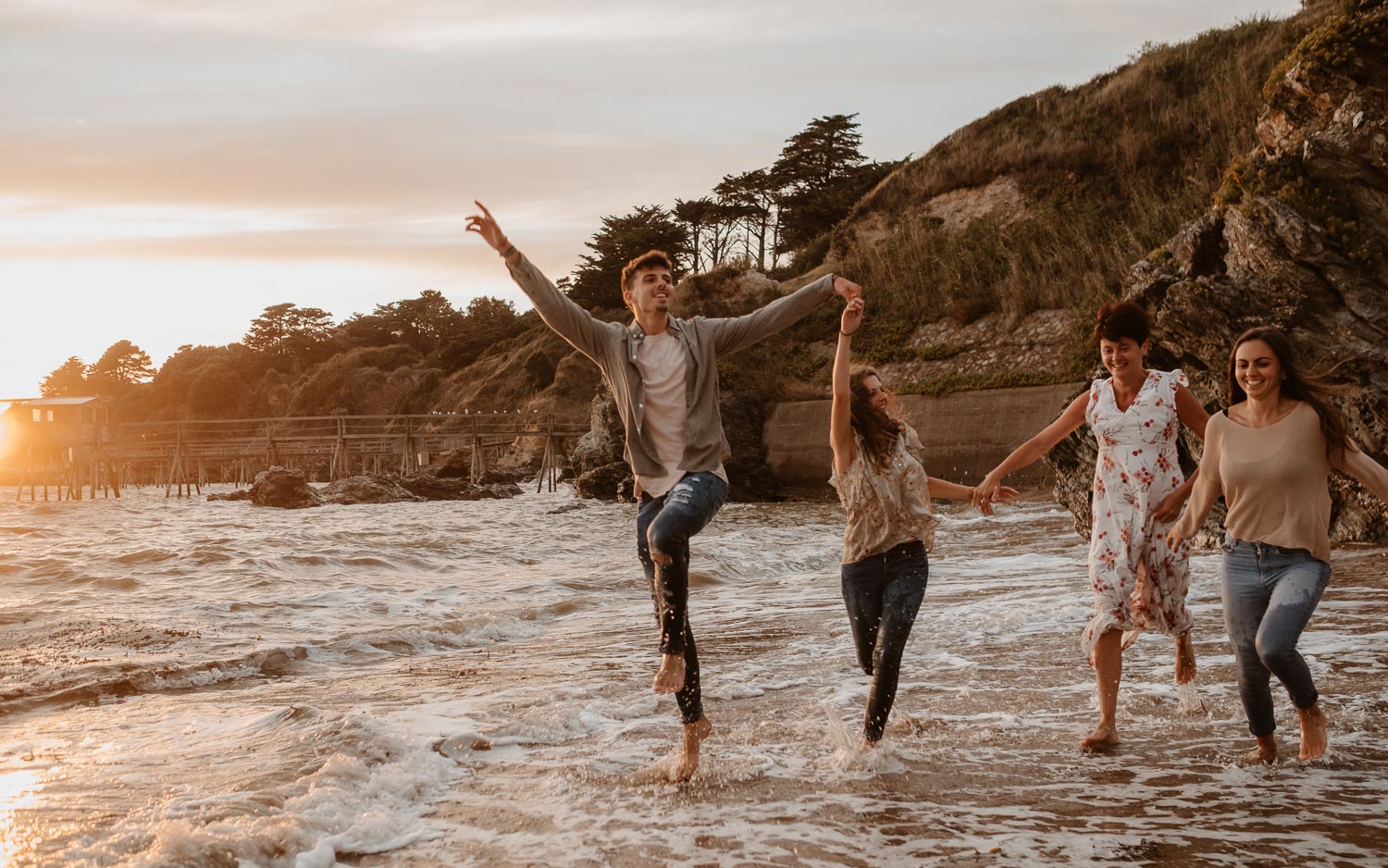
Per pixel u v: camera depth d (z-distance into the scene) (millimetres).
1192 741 4359
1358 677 5266
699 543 17297
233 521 27453
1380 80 11633
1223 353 12586
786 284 39000
